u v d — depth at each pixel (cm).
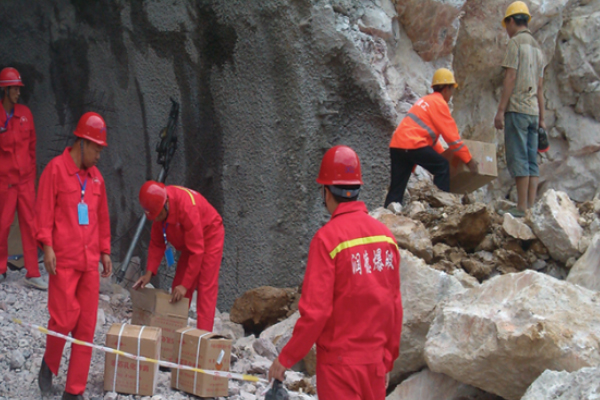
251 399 425
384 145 624
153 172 710
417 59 694
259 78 614
